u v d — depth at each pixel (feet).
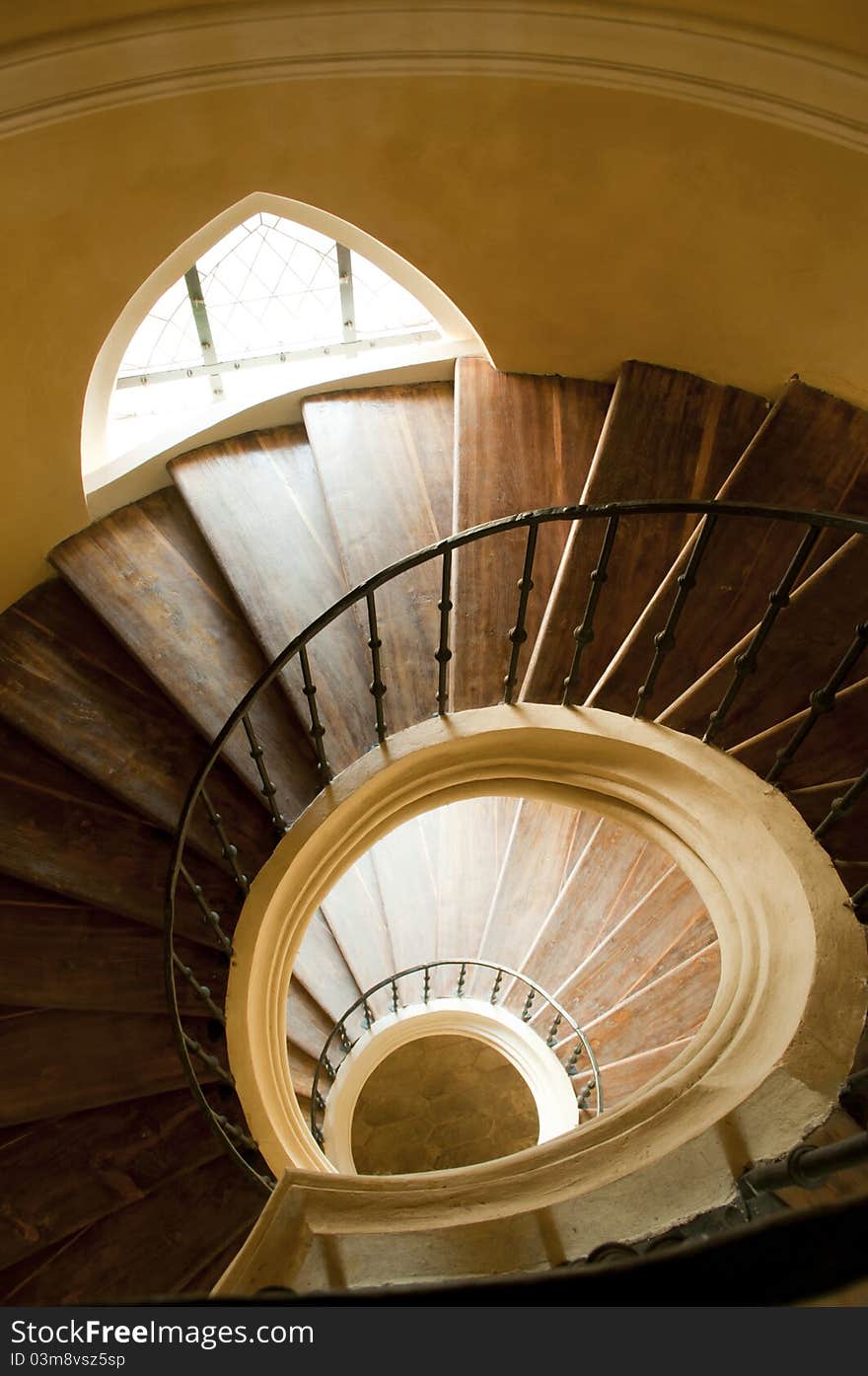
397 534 13.76
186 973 11.40
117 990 11.75
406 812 12.75
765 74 9.75
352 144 11.12
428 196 12.03
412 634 12.97
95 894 11.89
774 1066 7.55
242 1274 7.02
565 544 13.28
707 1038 8.97
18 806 12.40
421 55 10.11
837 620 10.94
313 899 12.63
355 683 12.80
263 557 13.83
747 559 11.91
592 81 10.32
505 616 12.80
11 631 13.75
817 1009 7.87
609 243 12.49
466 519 13.39
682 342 13.56
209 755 10.73
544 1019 18.58
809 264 11.41
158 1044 11.88
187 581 13.98
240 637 13.48
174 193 10.93
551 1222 7.25
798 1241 2.60
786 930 9.00
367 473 14.34
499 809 21.57
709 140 10.64
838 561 11.13
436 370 15.38
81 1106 11.53
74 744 12.68
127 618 13.52
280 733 12.76
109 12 9.08
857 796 8.92
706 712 11.02
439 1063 22.74
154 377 15.10
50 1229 11.38
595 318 13.71
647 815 11.48
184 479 14.47
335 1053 18.95
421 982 19.74
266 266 14.12
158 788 12.48
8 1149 11.79
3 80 9.07
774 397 13.46
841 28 9.16
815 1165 6.13
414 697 12.53
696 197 11.42
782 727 10.42
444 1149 21.90
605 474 13.01
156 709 13.15
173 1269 11.66
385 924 20.33
